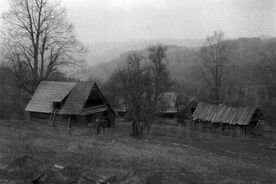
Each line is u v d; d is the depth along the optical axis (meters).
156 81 53.06
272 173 29.27
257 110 61.56
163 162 25.92
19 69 52.75
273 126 70.56
